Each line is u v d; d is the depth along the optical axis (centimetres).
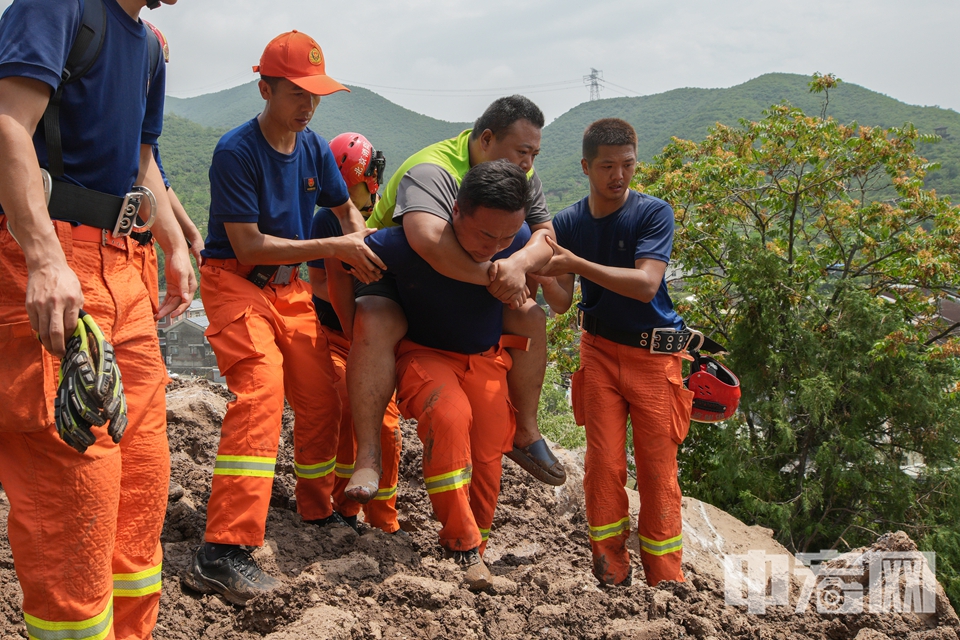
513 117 374
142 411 264
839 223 1719
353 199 476
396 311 376
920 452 1584
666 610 350
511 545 500
